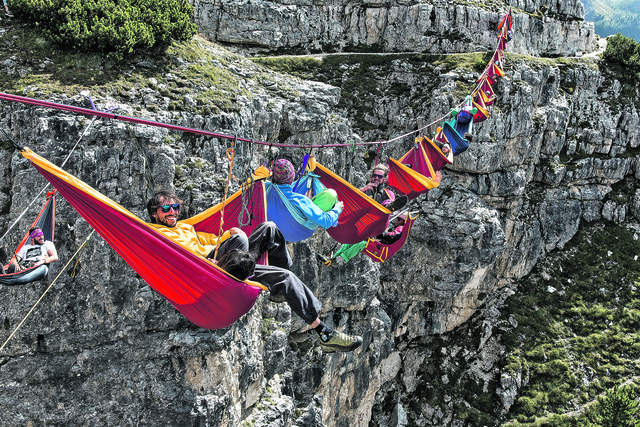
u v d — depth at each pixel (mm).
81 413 17328
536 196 43594
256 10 39094
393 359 39750
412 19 41938
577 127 45469
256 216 9938
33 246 13227
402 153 38562
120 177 18391
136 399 17750
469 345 40281
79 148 17828
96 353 17594
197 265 6879
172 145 20172
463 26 42094
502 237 36594
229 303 7320
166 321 18188
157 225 8422
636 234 45812
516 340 39562
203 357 18078
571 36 49938
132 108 20156
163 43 24734
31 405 16953
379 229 12445
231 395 18812
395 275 37562
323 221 9570
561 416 35875
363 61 40594
